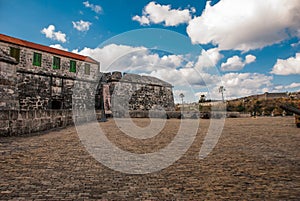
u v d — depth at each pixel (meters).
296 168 5.10
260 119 25.53
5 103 14.16
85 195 3.52
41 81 23.44
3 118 8.79
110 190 3.77
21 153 6.24
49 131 11.13
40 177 4.30
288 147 7.68
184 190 3.80
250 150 7.23
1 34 22.56
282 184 4.05
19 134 9.54
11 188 3.69
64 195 3.49
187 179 4.39
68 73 26.42
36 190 3.64
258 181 4.23
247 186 3.96
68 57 26.64
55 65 25.28
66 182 4.09
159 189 3.85
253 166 5.29
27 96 22.09
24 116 9.84
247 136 10.66
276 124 17.81
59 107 24.95
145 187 3.94
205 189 3.84
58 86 24.95
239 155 6.52
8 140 8.22
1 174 4.38
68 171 4.76
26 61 22.67
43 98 23.47
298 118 15.13
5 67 14.33
